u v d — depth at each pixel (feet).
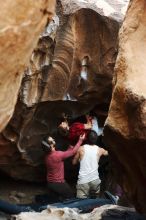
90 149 25.75
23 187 28.07
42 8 8.36
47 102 25.34
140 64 11.87
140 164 12.18
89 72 26.03
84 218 15.51
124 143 12.12
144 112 11.18
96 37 25.71
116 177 13.71
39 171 27.91
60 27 24.66
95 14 25.30
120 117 11.80
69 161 27.91
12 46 7.92
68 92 25.89
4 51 7.82
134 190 13.09
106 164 28.04
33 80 24.48
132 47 12.05
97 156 25.76
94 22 25.45
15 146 25.88
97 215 15.51
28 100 24.56
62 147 27.22
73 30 25.02
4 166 27.07
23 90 24.32
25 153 26.48
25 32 8.07
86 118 27.48
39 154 27.04
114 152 12.92
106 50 25.91
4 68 7.98
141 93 11.30
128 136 11.66
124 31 12.34
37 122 26.08
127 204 19.26
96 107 27.68
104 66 26.05
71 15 24.75
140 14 12.17
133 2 12.38
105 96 27.04
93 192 25.79
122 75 11.77
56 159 25.50
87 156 25.63
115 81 12.12
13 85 8.43
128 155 12.47
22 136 25.82
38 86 24.77
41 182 28.35
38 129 26.27
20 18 7.88
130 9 12.45
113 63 26.05
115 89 11.86
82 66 25.80
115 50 25.95
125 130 11.68
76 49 25.34
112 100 12.00
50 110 26.04
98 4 25.91
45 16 8.52
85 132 26.32
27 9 7.95
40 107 25.49
